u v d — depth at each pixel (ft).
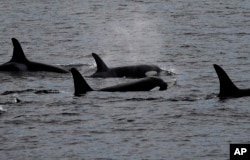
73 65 399.03
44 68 374.22
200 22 576.61
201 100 289.12
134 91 310.86
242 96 290.35
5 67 372.99
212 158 222.28
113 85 331.98
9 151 230.68
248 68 375.25
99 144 236.02
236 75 354.95
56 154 227.20
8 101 294.25
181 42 477.77
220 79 293.43
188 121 259.60
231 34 506.07
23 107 283.18
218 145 233.35
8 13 643.86
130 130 250.78
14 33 530.27
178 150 229.66
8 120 264.52
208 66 384.68
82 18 613.52
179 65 392.47
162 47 459.73
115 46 474.08
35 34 525.34
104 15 634.43
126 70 363.56
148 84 314.76
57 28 556.10
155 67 367.45
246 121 257.55
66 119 265.34
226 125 253.85
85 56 438.40
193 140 238.48
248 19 586.45
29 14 636.89
